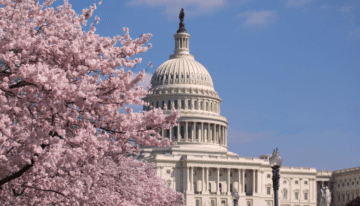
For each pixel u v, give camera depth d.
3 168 31.69
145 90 36.34
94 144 34.16
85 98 32.16
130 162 74.56
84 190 40.03
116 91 34.75
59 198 37.94
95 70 35.00
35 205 36.81
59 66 34.34
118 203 54.38
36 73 30.08
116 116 36.03
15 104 31.89
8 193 36.19
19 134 31.38
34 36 34.34
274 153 50.59
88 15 37.41
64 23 35.56
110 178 57.31
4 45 32.38
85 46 34.06
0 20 32.72
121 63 35.19
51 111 31.64
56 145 32.44
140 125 36.81
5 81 31.59
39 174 35.69
